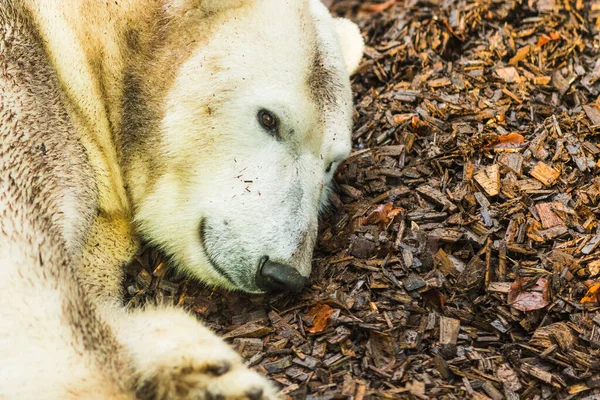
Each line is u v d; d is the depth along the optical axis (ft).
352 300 19.08
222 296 20.44
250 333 18.72
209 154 20.13
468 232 20.53
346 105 21.68
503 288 19.11
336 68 21.63
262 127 20.04
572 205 21.17
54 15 20.58
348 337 18.28
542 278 19.27
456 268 19.79
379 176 23.04
